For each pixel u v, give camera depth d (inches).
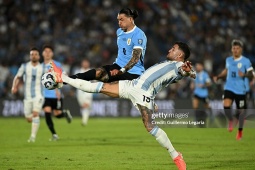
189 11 4896.7
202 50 4493.1
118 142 1995.6
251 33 4859.7
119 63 1472.7
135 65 1451.8
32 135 2042.3
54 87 1227.2
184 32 4672.7
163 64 1226.0
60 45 4330.7
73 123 3159.5
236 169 1294.3
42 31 4441.4
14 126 2854.3
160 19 4731.8
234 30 4849.9
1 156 1556.3
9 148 1786.4
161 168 1314.0
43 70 2064.5
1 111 3627.0
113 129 2674.7
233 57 2149.4
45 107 2118.6
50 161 1443.2
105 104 3688.5
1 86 3838.6
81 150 1720.0
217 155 1576.0
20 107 3619.6
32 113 2112.5
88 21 4603.8
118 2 4761.3
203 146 1830.7
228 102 2169.0
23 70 2069.4
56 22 4557.1
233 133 2359.7
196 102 3088.1
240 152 1652.3
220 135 2269.9
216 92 3804.1
